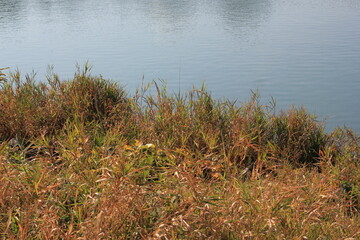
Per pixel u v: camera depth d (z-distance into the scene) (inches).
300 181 184.4
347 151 244.1
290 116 266.4
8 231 130.6
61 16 1710.1
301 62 802.8
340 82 653.9
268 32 1226.6
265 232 137.3
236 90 618.8
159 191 153.3
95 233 123.3
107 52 937.5
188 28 1343.5
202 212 134.7
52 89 275.1
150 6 2090.3
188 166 177.0
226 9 1927.9
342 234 153.3
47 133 240.4
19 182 149.6
